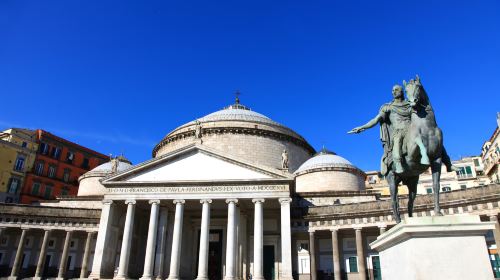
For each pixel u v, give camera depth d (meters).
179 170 45.69
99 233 43.66
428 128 9.37
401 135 9.98
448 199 39.59
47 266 52.56
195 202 45.72
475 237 7.84
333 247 44.62
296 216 47.03
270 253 48.41
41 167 77.44
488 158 74.56
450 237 7.89
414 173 9.92
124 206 47.41
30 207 50.38
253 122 64.56
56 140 81.69
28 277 51.03
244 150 60.28
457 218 8.02
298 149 66.50
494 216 36.12
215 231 50.97
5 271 50.62
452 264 7.68
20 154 73.94
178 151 46.44
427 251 7.85
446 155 9.77
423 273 7.69
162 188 44.97
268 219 49.84
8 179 70.94
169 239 47.16
